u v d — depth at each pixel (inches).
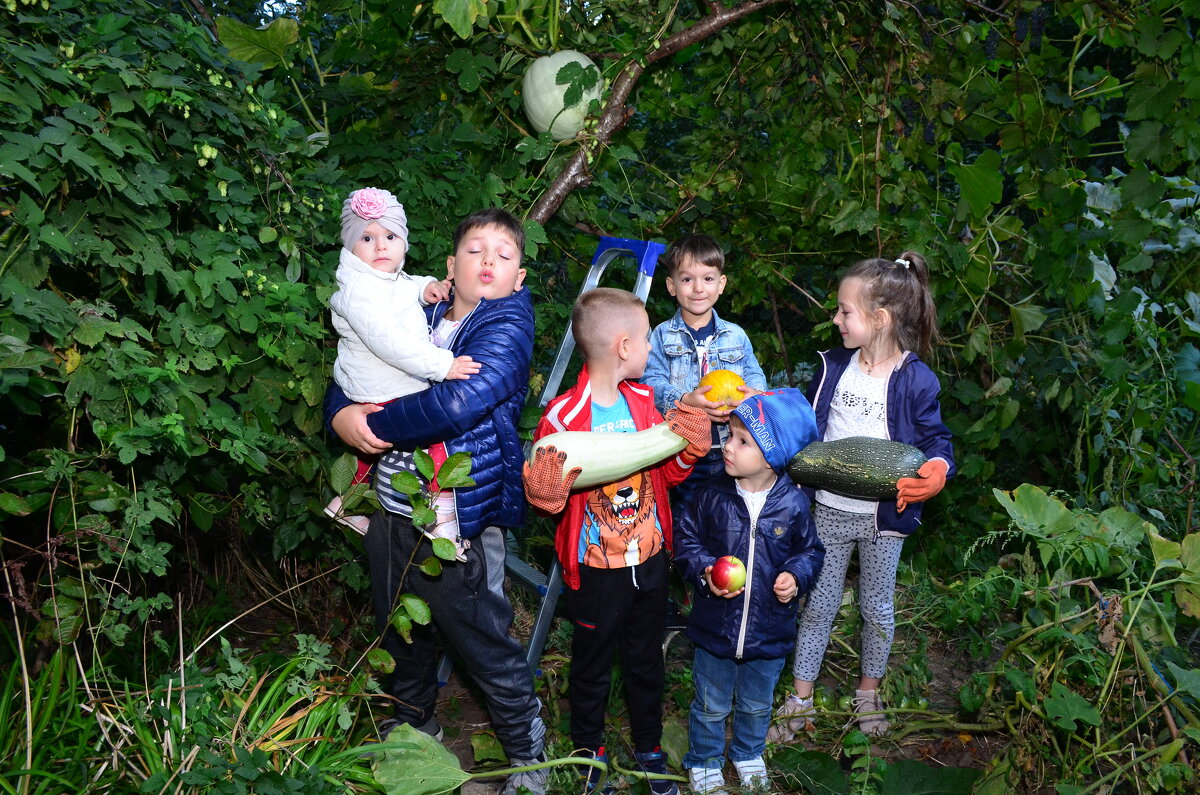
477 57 133.3
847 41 151.0
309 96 142.8
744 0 138.6
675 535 103.0
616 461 92.4
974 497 162.2
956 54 149.9
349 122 150.3
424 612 89.8
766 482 100.2
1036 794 101.2
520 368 91.7
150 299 93.1
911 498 103.5
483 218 94.5
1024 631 106.3
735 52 162.2
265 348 98.7
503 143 145.6
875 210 145.6
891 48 146.7
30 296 79.0
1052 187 142.9
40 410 89.3
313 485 113.5
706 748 102.6
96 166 83.6
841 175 161.3
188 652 122.0
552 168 136.0
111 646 108.6
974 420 159.8
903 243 147.8
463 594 93.5
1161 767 92.1
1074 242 140.6
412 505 89.7
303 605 136.6
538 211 133.1
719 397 94.4
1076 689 104.3
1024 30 149.8
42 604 93.8
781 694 124.0
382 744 89.5
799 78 159.8
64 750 84.2
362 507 97.3
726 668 101.1
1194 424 169.9
